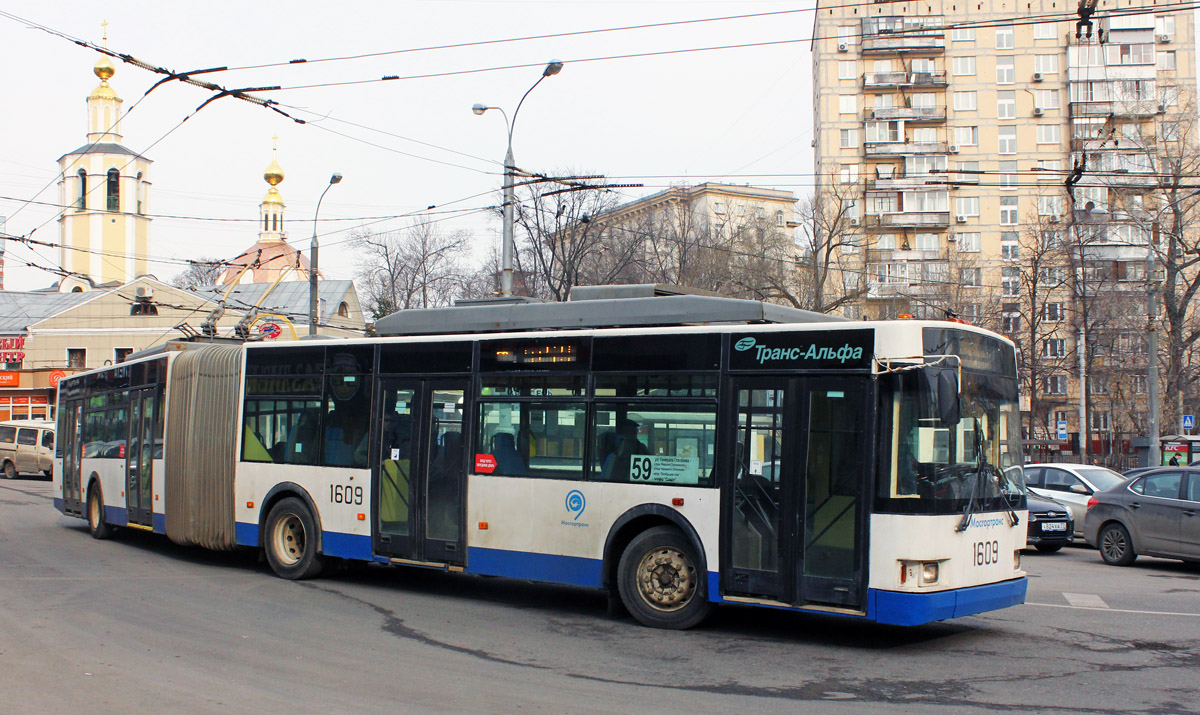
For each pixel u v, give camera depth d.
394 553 11.11
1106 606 10.60
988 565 8.50
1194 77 55.84
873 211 58.47
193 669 7.47
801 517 8.45
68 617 9.52
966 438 8.44
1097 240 41.69
